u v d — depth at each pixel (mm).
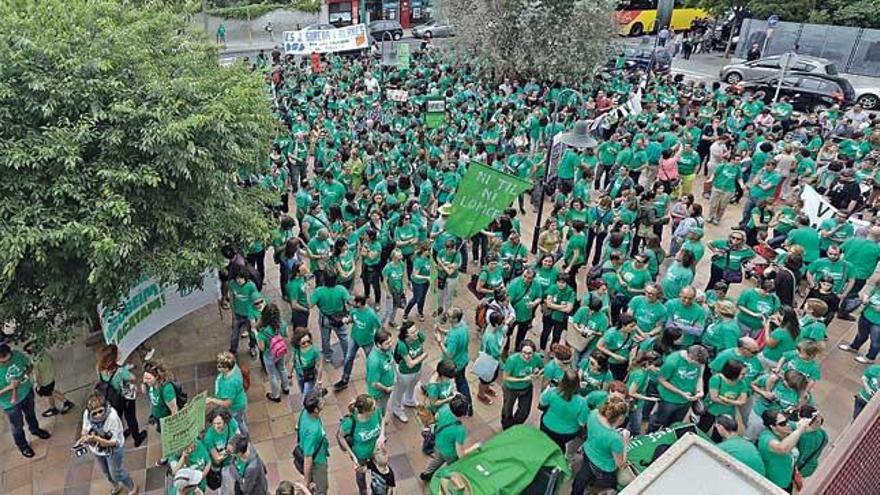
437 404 7340
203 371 9672
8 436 8500
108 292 7660
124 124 7578
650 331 8430
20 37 7398
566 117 19109
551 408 6992
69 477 7797
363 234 10961
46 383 8375
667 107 19656
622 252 10445
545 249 11148
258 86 11164
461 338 8102
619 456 6141
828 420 8930
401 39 39469
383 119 18266
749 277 12188
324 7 44000
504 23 23531
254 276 9750
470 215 10227
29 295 7535
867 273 10367
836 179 13586
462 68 25250
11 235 6629
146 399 9047
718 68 34031
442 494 6109
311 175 17594
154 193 7801
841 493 3795
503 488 6031
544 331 9680
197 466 6496
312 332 10828
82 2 8750
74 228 6832
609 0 23188
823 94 23906
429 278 10586
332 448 8250
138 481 7680
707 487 3451
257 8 42062
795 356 7305
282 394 9172
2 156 6859
